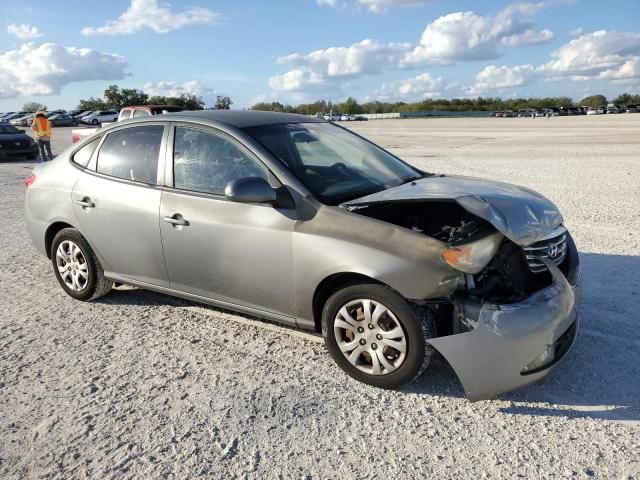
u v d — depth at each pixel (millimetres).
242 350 4074
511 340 3113
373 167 4449
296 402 3373
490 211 3344
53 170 5105
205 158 4109
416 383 3559
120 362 3924
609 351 3873
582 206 8836
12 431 3139
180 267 4230
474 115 105938
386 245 3311
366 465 2799
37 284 5637
